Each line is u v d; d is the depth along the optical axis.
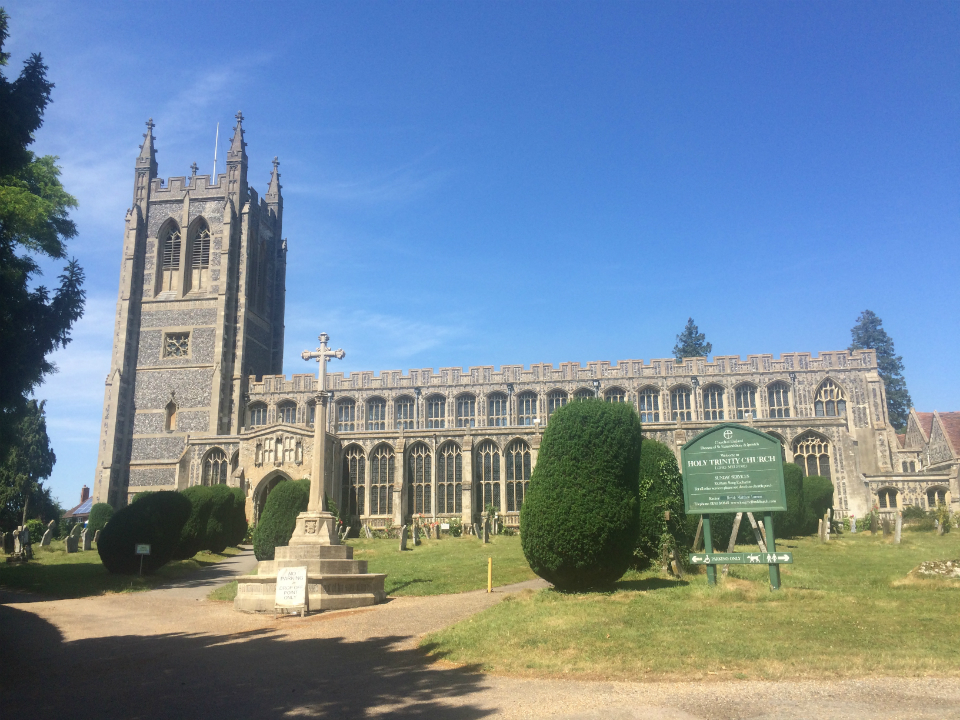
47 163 23.14
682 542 22.09
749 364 62.66
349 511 55.47
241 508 44.38
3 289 17.95
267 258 80.69
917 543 33.59
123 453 66.94
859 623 13.48
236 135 75.00
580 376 64.69
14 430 20.77
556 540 17.72
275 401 68.31
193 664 13.84
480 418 65.12
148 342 70.06
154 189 74.50
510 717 9.70
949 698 9.76
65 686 12.36
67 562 36.44
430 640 14.67
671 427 53.31
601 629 13.89
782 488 17.14
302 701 10.86
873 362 61.22
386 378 67.25
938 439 62.97
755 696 10.16
